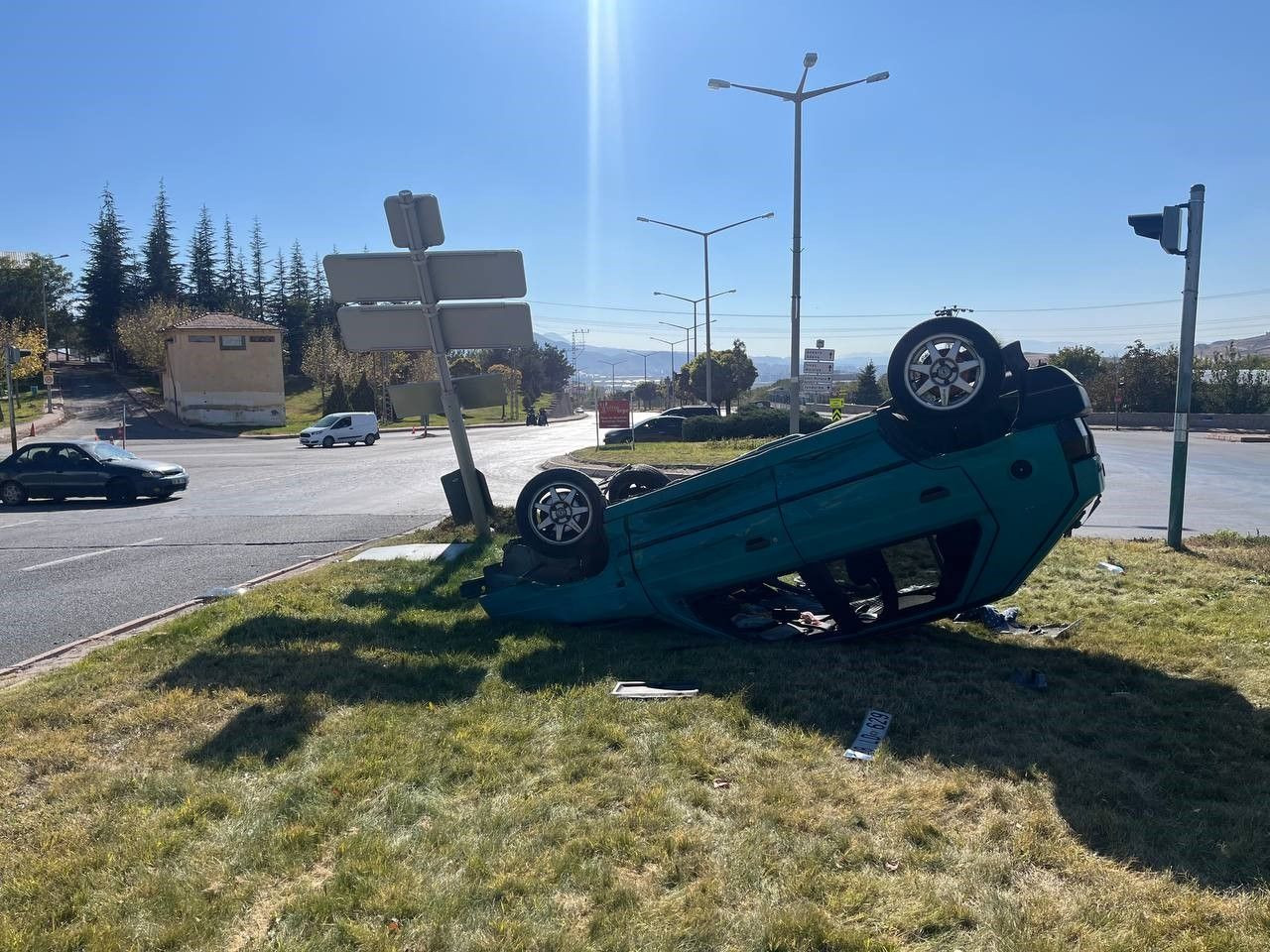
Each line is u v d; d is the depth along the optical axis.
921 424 6.01
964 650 6.46
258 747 4.72
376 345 12.24
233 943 3.02
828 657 6.25
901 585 8.23
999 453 5.93
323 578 9.53
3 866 3.54
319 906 3.18
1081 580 8.98
